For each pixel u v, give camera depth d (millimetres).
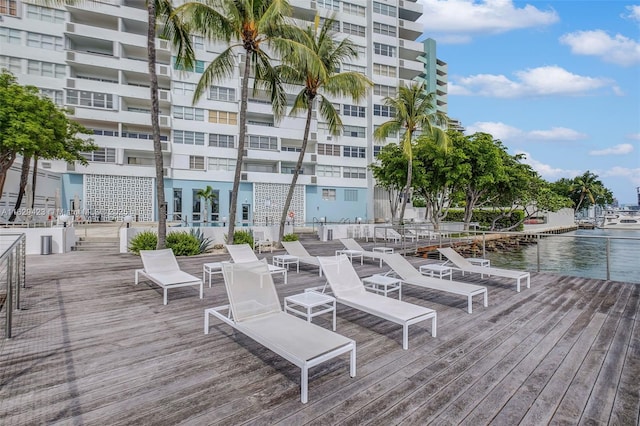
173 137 25094
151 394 2654
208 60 26000
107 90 22812
